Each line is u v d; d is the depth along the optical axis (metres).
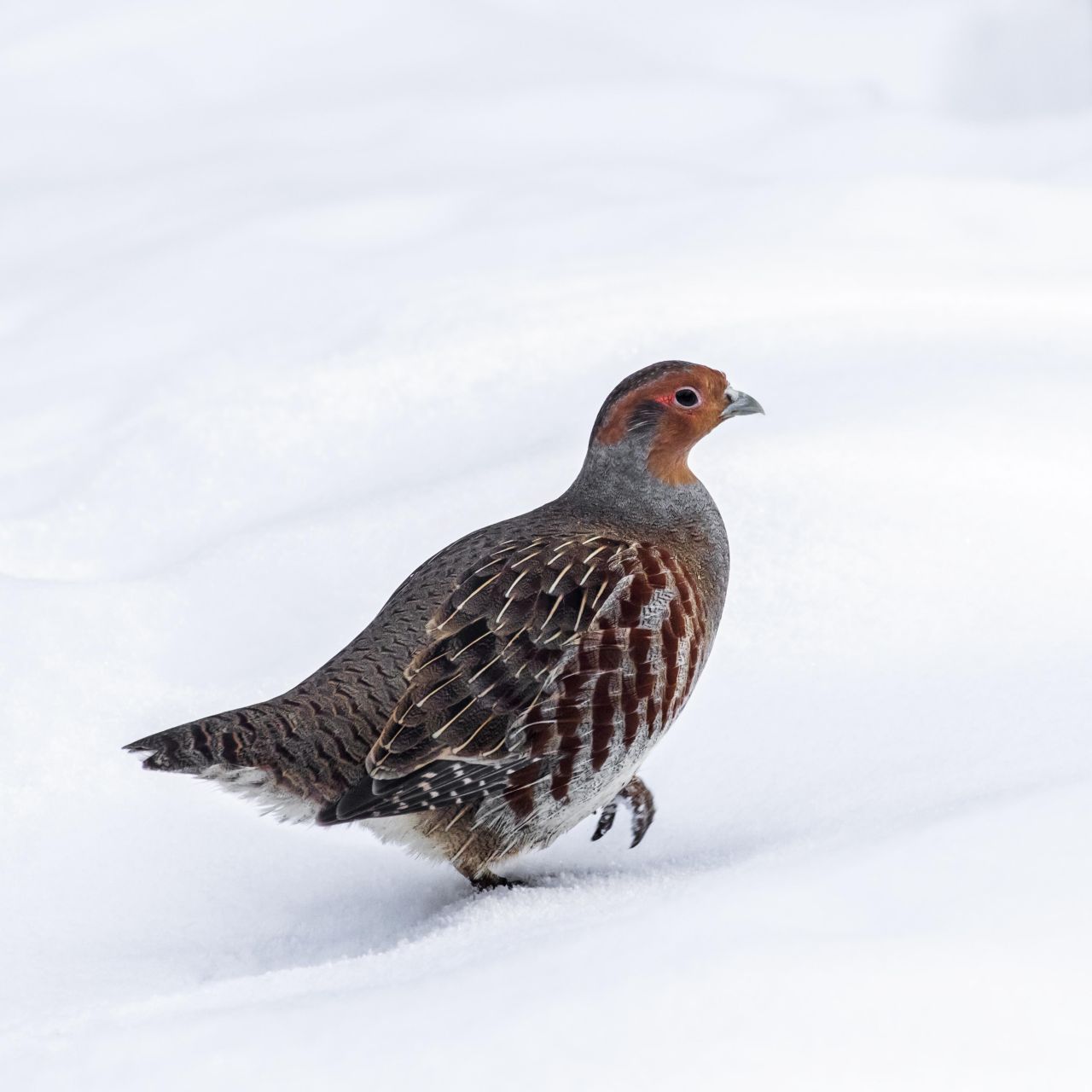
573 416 12.38
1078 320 13.02
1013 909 5.35
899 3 27.53
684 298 14.30
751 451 10.84
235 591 10.20
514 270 15.98
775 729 8.45
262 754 7.37
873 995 4.88
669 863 7.61
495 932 6.31
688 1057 4.70
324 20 26.81
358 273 16.66
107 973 7.27
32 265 18.39
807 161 21.53
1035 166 21.14
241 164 21.78
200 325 15.62
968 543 9.57
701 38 27.14
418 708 7.41
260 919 7.78
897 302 13.80
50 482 12.83
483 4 27.94
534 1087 4.66
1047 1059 4.59
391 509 10.86
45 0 27.06
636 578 7.84
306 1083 4.84
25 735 8.91
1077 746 7.55
